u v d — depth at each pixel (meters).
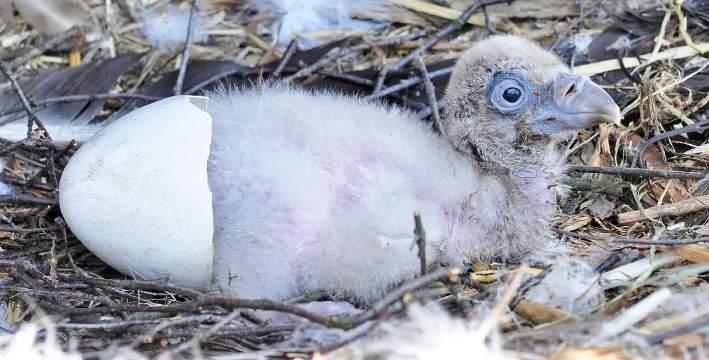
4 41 1.69
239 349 1.47
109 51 1.69
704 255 1.51
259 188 1.51
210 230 1.49
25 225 1.56
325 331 1.47
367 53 1.67
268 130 1.51
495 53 1.53
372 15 1.70
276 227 1.51
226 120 1.52
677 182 1.57
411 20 1.69
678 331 1.45
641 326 1.47
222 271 1.51
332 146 1.52
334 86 1.63
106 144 1.51
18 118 1.61
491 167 1.54
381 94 1.61
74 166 1.51
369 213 1.51
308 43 1.69
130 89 1.67
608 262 1.51
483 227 1.53
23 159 1.60
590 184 1.57
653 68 1.63
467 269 1.53
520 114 1.53
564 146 1.59
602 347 1.45
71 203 1.51
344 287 1.52
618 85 1.62
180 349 1.46
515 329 1.48
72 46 1.69
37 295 1.50
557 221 1.56
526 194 1.54
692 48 1.63
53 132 1.61
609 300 1.50
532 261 1.53
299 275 1.52
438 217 1.52
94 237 1.51
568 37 1.66
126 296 1.50
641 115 1.60
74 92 1.63
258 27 1.70
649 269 1.50
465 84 1.54
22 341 1.46
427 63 1.65
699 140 1.59
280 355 1.46
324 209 1.51
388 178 1.51
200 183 1.49
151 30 1.70
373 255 1.51
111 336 1.48
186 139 1.50
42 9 1.69
